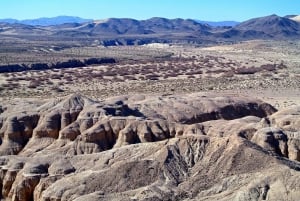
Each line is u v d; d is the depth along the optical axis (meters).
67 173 72.00
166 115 109.19
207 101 117.31
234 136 68.38
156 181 64.12
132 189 63.38
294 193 56.12
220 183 61.78
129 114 104.81
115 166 66.88
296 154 80.12
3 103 110.44
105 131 92.50
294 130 86.38
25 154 93.50
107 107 102.12
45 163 75.25
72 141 93.94
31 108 105.75
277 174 59.34
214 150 68.06
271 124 94.31
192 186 62.47
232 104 118.19
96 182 65.06
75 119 99.56
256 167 62.78
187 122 108.75
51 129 97.44
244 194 57.34
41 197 66.88
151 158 69.06
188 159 68.44
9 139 97.50
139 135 91.38
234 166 63.66
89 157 74.81
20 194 71.94
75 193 63.88
